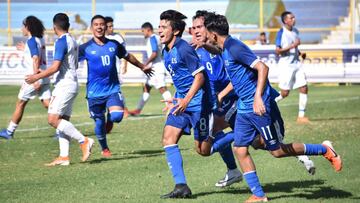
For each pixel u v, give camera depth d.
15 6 61.94
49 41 59.25
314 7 61.72
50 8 62.09
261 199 15.12
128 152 23.83
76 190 17.11
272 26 60.72
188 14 61.25
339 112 35.59
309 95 45.38
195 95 16.41
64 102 21.30
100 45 22.50
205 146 16.72
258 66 14.45
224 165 20.66
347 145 24.02
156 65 35.44
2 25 61.75
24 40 60.38
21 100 26.45
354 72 50.62
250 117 14.88
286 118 33.06
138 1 62.19
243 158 15.16
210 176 18.86
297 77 31.61
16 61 52.16
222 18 14.92
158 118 34.28
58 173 19.75
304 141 25.50
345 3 61.72
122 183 17.97
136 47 51.12
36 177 19.11
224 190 16.94
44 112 37.72
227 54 14.84
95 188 17.33
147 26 35.69
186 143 25.91
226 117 17.25
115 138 27.31
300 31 60.19
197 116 16.36
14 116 26.50
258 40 58.09
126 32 59.91
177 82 16.69
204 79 16.09
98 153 23.67
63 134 21.36
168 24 16.30
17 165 21.25
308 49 50.97
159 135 28.14
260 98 14.28
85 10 61.78
